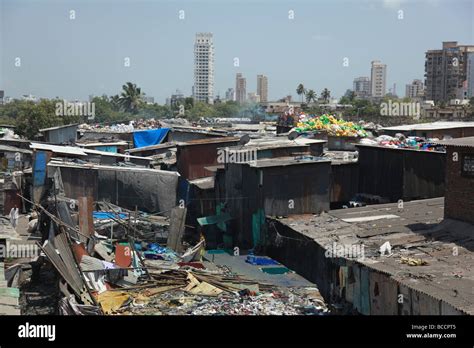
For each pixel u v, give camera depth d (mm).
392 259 16125
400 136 36531
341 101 118000
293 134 35438
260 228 25844
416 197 28250
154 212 31672
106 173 31281
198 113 114062
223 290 19406
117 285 19500
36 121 60156
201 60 153875
